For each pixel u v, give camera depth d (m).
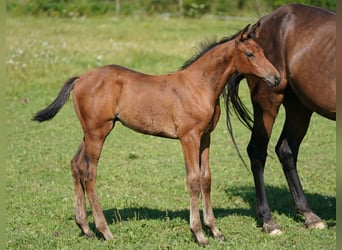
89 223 9.54
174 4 42.22
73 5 40.25
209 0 41.22
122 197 10.94
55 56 23.77
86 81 8.48
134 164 13.26
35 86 20.39
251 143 9.74
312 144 14.81
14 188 11.48
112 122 8.55
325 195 11.16
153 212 10.08
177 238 8.75
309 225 9.45
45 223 9.55
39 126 16.48
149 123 8.46
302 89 9.21
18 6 39.62
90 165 8.54
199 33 32.06
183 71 8.54
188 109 8.28
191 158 8.32
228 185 11.84
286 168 9.78
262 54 8.30
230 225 9.45
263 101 9.54
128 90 8.46
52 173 12.52
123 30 33.12
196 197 8.36
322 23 9.05
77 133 15.94
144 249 8.30
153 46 27.34
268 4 33.47
